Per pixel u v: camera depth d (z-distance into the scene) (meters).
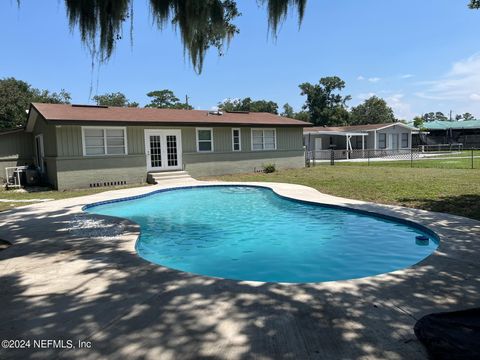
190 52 6.46
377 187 12.37
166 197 12.83
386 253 6.02
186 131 18.28
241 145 20.12
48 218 8.19
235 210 10.31
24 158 18.89
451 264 4.50
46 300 3.65
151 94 65.19
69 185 14.77
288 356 2.60
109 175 15.73
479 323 2.72
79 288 3.95
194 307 3.42
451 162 24.11
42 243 5.96
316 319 3.15
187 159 18.27
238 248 6.62
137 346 2.76
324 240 6.91
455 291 3.69
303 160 22.72
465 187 11.54
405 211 8.02
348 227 7.70
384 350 2.65
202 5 6.03
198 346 2.75
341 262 5.68
